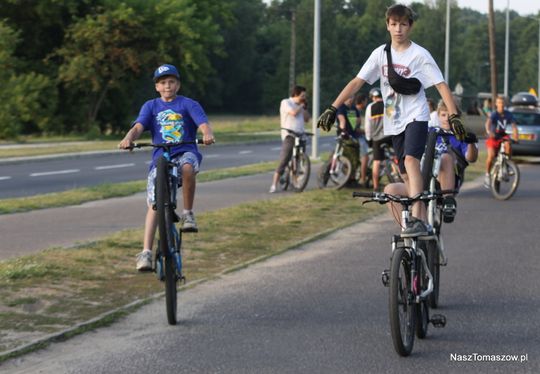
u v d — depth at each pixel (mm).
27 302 12344
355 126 29641
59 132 72688
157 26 70312
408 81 10711
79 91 74000
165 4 70062
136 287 13570
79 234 18906
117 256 15938
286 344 10609
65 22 72062
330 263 15945
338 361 9930
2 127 63594
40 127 70125
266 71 195375
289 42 188500
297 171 28516
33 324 11273
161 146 12172
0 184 32531
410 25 10766
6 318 11516
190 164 12258
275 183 28297
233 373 9492
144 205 24453
